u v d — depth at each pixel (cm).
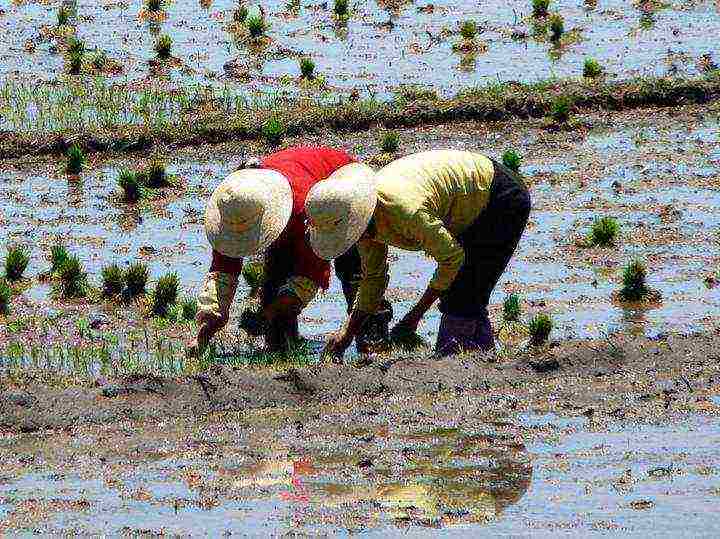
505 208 3900
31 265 5222
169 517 2973
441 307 4053
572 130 7375
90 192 6303
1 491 3117
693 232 5616
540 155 6912
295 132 7300
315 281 4016
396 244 3803
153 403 3631
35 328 4488
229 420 3591
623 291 4862
